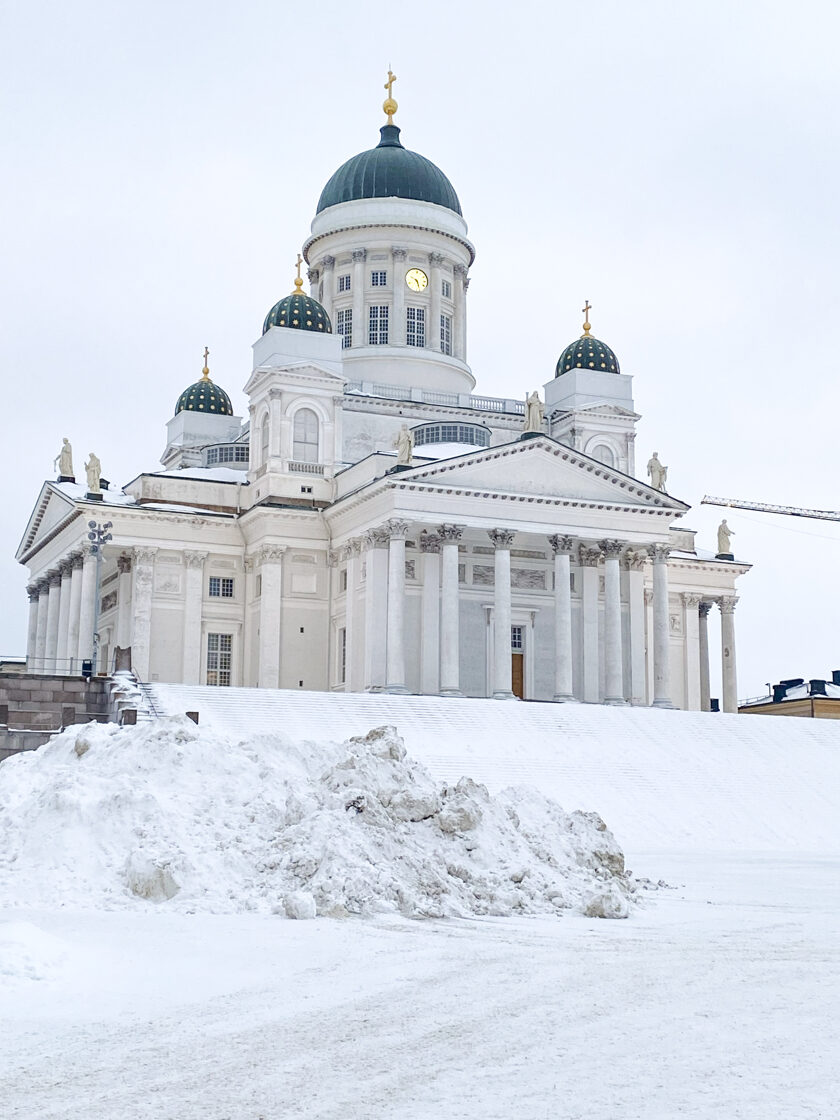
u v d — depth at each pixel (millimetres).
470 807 33969
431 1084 14625
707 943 26734
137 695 68188
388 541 88938
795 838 61781
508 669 88750
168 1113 13539
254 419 101438
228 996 20016
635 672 95875
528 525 90875
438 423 102875
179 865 30891
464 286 118000
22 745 63500
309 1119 13227
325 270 115438
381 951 24703
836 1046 16547
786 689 136000
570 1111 13422
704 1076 14938
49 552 105250
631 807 63438
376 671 87312
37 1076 15156
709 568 111250
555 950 25281
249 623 97562
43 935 22969
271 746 37625
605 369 112500
